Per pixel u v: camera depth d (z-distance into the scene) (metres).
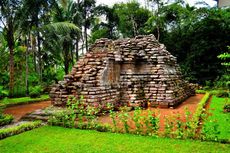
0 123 7.42
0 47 19.20
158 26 28.23
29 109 11.49
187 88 14.44
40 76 19.61
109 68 9.95
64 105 9.10
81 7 27.16
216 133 5.39
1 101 13.64
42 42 19.75
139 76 10.93
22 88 18.03
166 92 10.41
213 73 21.19
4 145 5.29
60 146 5.15
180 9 27.11
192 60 21.92
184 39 23.56
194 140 5.30
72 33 22.50
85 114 7.57
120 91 10.46
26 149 5.02
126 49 11.04
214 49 21.11
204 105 10.30
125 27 34.06
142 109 9.98
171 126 5.90
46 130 6.40
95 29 31.64
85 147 5.04
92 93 8.57
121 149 4.87
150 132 5.86
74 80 9.51
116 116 7.99
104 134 5.92
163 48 11.97
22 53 20.58
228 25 21.34
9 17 15.22
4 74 18.64
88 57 10.48
